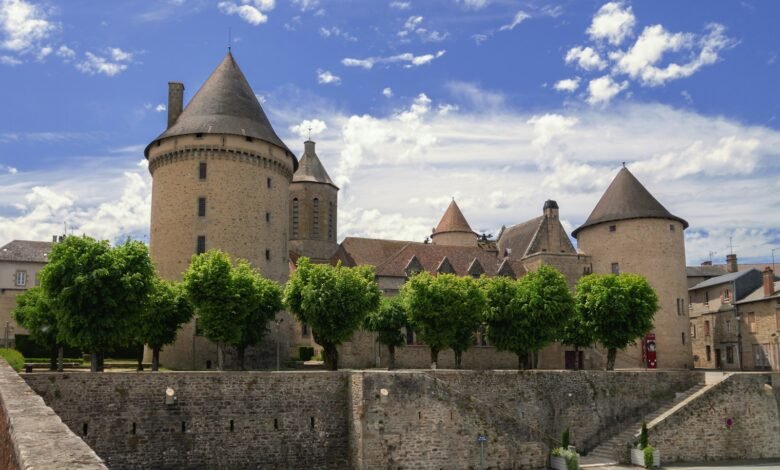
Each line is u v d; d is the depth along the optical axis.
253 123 65.44
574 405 46.78
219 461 37.62
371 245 85.69
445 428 39.66
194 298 47.88
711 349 79.62
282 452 39.03
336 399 40.78
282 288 58.00
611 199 80.62
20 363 42.78
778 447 47.28
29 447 11.26
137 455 36.06
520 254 88.12
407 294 55.62
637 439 44.09
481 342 73.25
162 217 63.03
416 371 43.19
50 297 41.50
